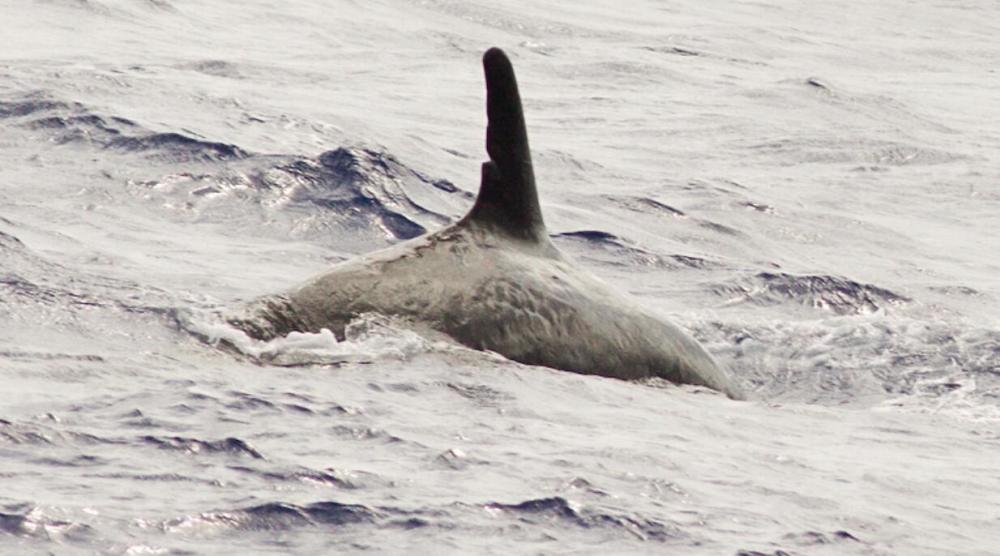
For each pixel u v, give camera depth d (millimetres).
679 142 94688
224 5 133500
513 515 28000
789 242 71250
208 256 54562
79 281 46281
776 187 83250
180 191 64250
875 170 92125
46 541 24891
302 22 132250
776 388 46969
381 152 71688
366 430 32500
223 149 70562
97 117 74188
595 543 27109
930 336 53656
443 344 39562
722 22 173625
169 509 26688
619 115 102750
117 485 27719
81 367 35469
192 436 30859
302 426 32375
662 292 59312
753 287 60281
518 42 138250
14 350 36625
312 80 101875
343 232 62250
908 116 112438
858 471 33875
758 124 102812
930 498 32125
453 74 112750
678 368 42938
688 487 30719
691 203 76000
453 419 34188
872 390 47062
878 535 28938
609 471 31172
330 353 38406
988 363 50438
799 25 180125
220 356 37719
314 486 28484
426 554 25891
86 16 115812
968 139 105000
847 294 60469
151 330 39594
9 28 107250
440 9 152000
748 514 29391
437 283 40844
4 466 28312
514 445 32531
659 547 27188
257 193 65125
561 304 41656
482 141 84375
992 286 65375
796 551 27531
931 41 177750
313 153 72000
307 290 40406
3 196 60344
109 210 60125
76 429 30781
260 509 27031
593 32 152500
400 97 98000
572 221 69188
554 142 90188
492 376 38125
